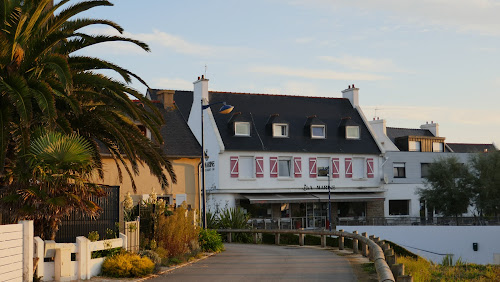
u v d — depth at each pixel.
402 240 43.59
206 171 47.62
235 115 47.72
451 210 49.19
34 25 15.08
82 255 14.91
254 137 48.00
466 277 16.92
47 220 14.21
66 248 14.44
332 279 15.16
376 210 51.50
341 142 51.28
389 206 52.62
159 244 20.02
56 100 15.48
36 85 14.04
